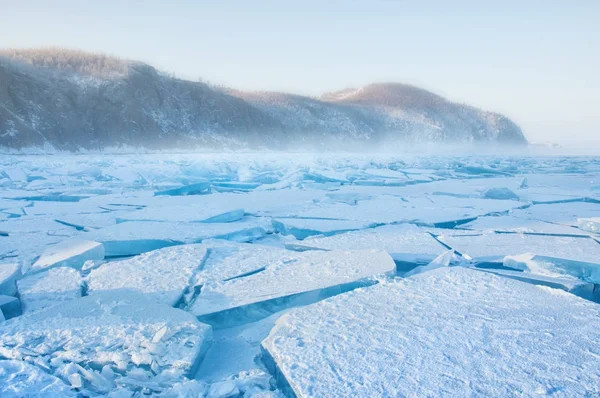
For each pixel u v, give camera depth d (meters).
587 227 4.94
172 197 8.20
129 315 2.30
